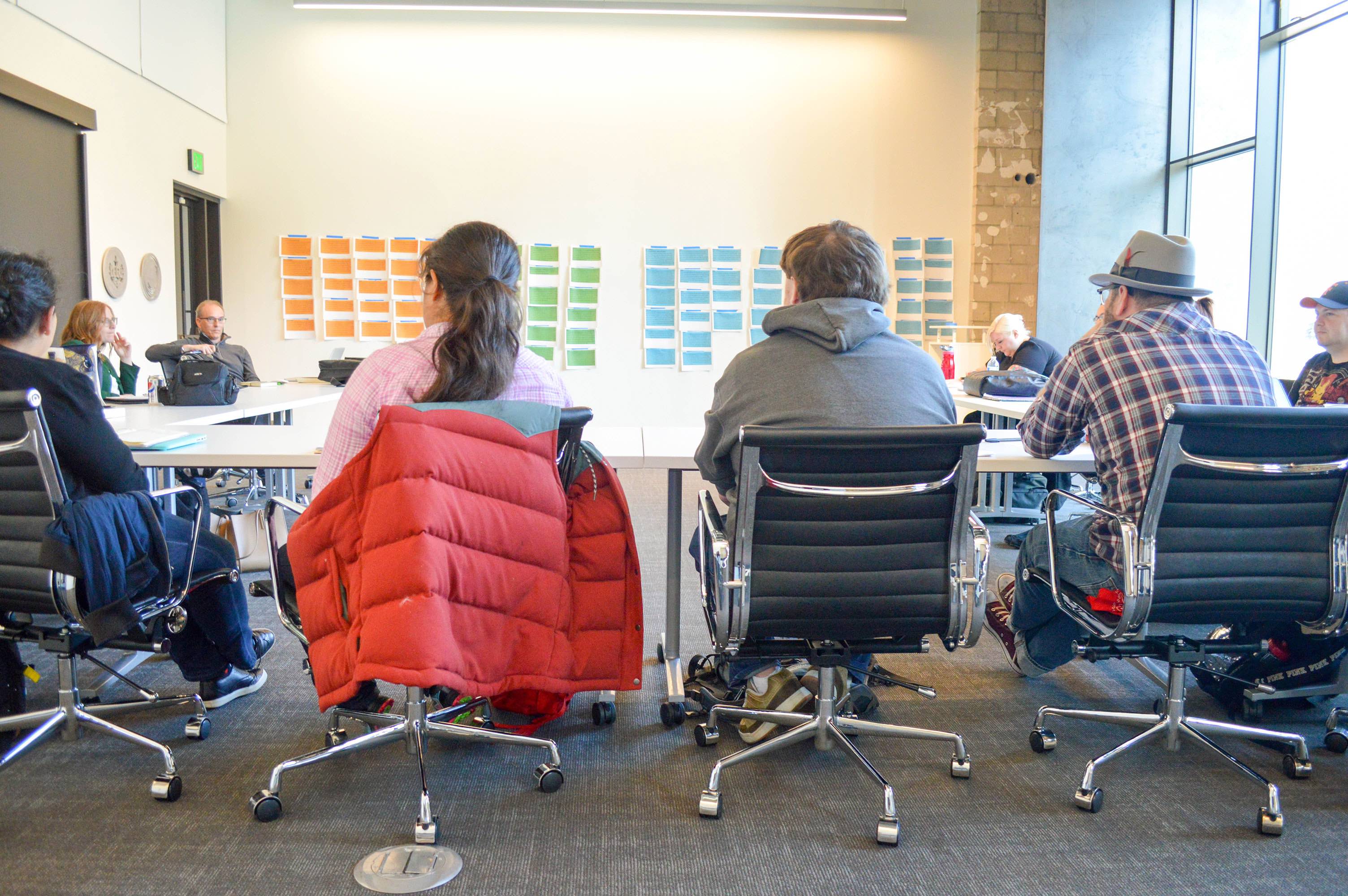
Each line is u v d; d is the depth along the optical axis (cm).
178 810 182
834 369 180
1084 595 205
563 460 187
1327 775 203
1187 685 261
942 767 207
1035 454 219
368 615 162
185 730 220
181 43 651
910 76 737
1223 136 674
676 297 746
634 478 659
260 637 257
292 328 738
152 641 204
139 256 605
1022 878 162
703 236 743
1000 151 737
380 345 740
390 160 730
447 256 185
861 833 177
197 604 221
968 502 172
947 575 179
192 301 727
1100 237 727
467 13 722
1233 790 196
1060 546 211
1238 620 186
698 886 159
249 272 734
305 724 227
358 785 195
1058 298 731
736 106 736
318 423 315
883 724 213
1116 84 715
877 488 170
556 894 156
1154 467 171
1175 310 201
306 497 527
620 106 733
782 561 175
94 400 185
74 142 536
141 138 604
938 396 185
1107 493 199
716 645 188
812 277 190
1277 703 241
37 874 159
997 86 733
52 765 201
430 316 192
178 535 209
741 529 171
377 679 159
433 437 164
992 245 742
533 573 179
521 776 200
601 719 228
